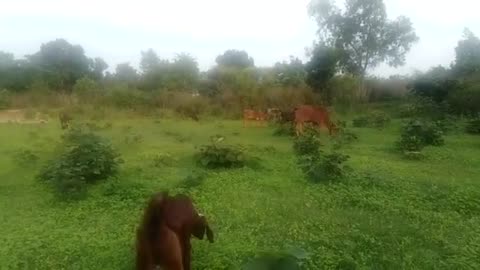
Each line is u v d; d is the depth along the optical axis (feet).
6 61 109.70
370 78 102.37
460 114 77.87
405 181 33.86
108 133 52.60
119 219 26.30
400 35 96.48
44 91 89.56
